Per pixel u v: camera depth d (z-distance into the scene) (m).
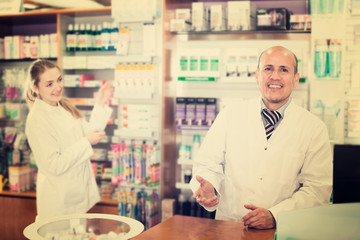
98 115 3.43
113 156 4.15
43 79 2.88
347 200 2.37
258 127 2.42
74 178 2.98
